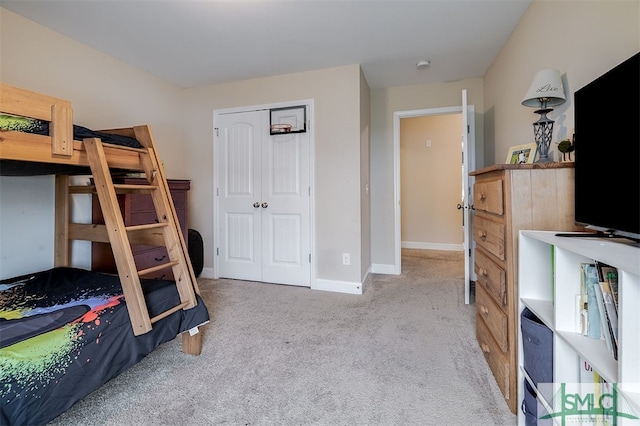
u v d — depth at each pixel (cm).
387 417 138
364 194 342
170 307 174
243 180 360
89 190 237
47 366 120
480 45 273
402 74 342
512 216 144
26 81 227
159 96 344
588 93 120
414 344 205
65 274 207
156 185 187
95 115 277
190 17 228
